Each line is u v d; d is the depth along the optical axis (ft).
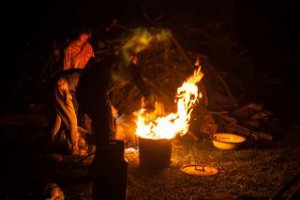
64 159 18.52
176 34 29.50
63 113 18.75
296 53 35.14
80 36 19.43
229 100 26.48
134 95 25.04
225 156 18.88
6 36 35.40
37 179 16.22
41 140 20.81
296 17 38.09
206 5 35.40
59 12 36.88
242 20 35.91
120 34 31.78
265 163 17.89
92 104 15.66
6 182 15.99
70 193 15.08
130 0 36.63
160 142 17.12
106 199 13.44
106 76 15.81
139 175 16.85
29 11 37.01
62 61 19.53
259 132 22.11
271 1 36.29
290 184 12.30
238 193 15.03
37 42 34.06
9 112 24.94
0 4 36.55
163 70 27.02
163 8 36.19
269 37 36.14
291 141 21.39
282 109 26.32
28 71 28.71
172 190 15.37
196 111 23.97
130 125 21.25
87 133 20.16
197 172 16.94
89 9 36.81
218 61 29.68
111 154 13.30
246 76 30.07
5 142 20.67
